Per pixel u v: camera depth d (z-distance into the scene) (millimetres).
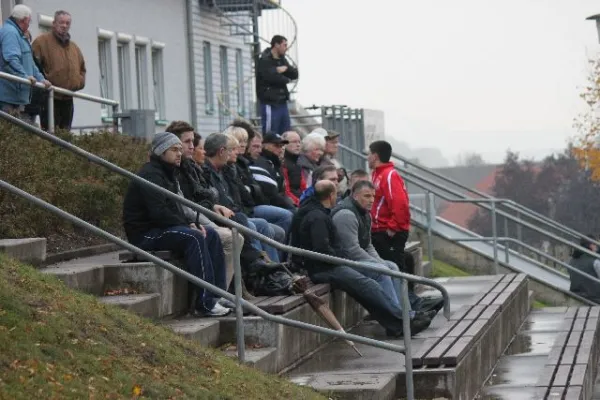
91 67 76188
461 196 62219
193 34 95500
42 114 44531
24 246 30953
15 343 22000
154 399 22562
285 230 39969
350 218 37344
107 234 28953
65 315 24641
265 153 43281
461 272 62656
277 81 59281
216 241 32312
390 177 42656
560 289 61281
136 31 84938
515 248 72438
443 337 35219
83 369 22375
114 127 52812
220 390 24891
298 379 30516
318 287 36344
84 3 75562
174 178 32875
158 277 31781
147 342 25812
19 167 36188
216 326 31547
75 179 39125
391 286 37656
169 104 91500
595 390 41562
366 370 31797
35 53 46312
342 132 74938
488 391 35562
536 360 40719
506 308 44031
